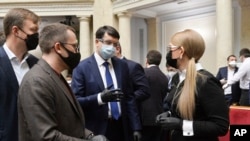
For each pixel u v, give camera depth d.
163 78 4.61
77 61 1.92
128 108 3.03
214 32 10.25
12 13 2.16
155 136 4.50
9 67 2.14
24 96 1.70
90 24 12.86
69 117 1.82
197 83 2.10
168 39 12.17
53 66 1.85
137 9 11.05
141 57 12.89
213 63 10.38
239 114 3.44
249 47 9.28
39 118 1.65
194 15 11.05
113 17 11.77
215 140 2.20
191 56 2.20
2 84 2.09
